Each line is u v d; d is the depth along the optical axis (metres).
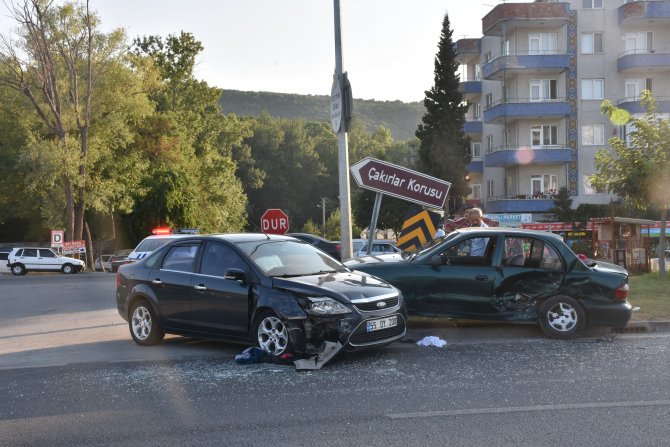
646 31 45.91
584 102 46.12
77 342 10.25
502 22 45.12
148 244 18.44
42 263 38.97
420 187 13.11
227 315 8.51
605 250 26.81
